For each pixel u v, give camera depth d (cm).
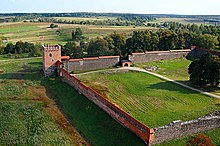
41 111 6300
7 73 9338
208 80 7738
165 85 7912
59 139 5100
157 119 5641
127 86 7825
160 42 12219
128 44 12012
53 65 8894
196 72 7806
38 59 12069
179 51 11388
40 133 5303
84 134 5316
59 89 7694
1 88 7756
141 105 6481
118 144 4869
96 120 5725
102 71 9269
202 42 12400
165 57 11075
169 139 4759
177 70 9606
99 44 12075
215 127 5134
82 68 9394
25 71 9569
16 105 6606
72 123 5766
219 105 6381
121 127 5266
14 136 5241
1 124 5684
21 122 5766
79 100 6719
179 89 7562
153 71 9438
